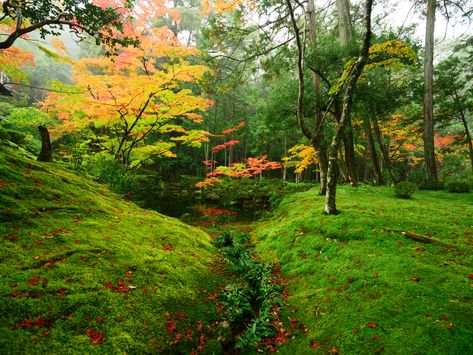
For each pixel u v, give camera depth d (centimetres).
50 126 1523
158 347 305
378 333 311
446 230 556
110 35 715
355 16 1669
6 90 1291
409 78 1720
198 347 331
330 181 727
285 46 1223
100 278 363
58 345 254
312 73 1316
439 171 3416
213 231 1042
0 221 406
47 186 584
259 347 349
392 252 482
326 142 1217
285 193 1555
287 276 550
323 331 348
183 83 2328
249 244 838
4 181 515
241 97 2930
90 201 621
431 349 270
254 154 3466
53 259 365
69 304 301
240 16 1168
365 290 398
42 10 638
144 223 654
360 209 773
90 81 934
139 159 1387
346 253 525
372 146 1664
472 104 1852
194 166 3139
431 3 1138
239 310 404
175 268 484
